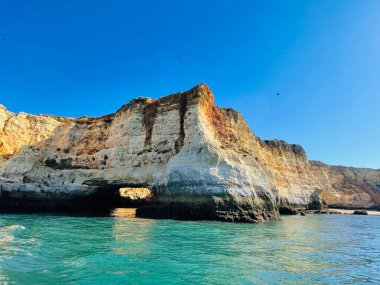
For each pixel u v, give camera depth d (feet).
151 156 102.17
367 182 290.76
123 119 115.55
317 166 261.65
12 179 108.27
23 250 41.60
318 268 39.37
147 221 80.07
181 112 103.71
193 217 82.64
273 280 33.14
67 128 125.80
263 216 89.10
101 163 112.37
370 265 42.50
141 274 32.68
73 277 30.99
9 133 125.08
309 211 176.14
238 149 103.40
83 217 91.56
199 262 38.50
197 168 86.74
